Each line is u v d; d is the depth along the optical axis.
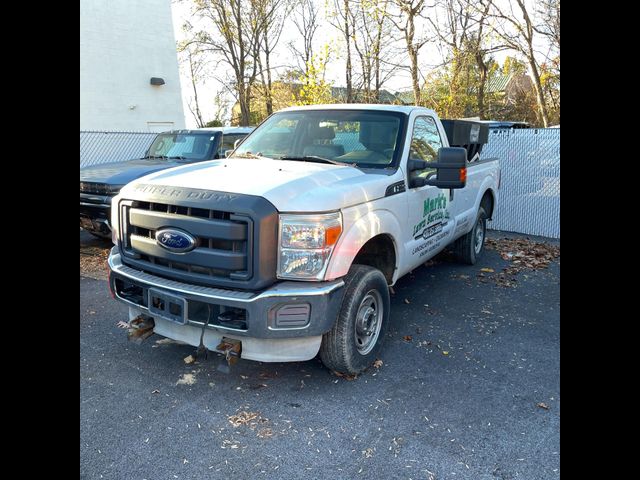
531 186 10.02
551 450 3.13
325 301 3.41
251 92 30.94
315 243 3.41
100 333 4.74
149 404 3.56
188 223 3.45
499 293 6.17
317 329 3.42
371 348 4.09
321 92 17.50
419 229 4.95
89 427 3.26
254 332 3.33
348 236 3.62
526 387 3.89
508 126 14.45
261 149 5.11
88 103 18.88
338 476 2.88
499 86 33.62
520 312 5.52
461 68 19.38
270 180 3.64
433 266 7.40
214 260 3.40
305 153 4.92
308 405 3.59
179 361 4.21
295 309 3.37
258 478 2.85
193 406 3.55
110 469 2.89
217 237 3.35
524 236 9.99
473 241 7.25
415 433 3.29
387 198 4.23
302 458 3.03
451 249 7.34
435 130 5.59
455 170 4.39
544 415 3.51
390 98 21.36
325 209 3.46
